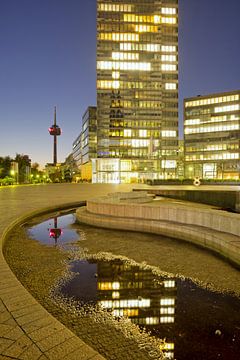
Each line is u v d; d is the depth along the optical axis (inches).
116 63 4106.8
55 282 237.0
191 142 4687.5
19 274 256.7
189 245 371.2
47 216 652.7
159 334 157.2
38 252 334.0
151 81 4163.4
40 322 139.5
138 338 152.6
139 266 283.3
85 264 289.4
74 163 7244.1
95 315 178.9
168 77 4205.2
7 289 179.0
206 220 396.8
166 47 4175.7
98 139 4126.5
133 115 4153.5
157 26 4143.7
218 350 142.9
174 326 166.6
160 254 327.9
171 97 4217.5
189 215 425.7
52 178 7367.1
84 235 436.5
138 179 4148.6
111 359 134.1
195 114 4660.4
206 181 2773.1
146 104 4168.3
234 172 4318.4
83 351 117.7
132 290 221.8
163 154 4185.5
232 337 155.4
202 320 174.2
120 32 4089.6
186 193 1160.2
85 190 1649.9
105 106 4116.6
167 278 250.1
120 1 4077.3
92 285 231.0
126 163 4148.6
